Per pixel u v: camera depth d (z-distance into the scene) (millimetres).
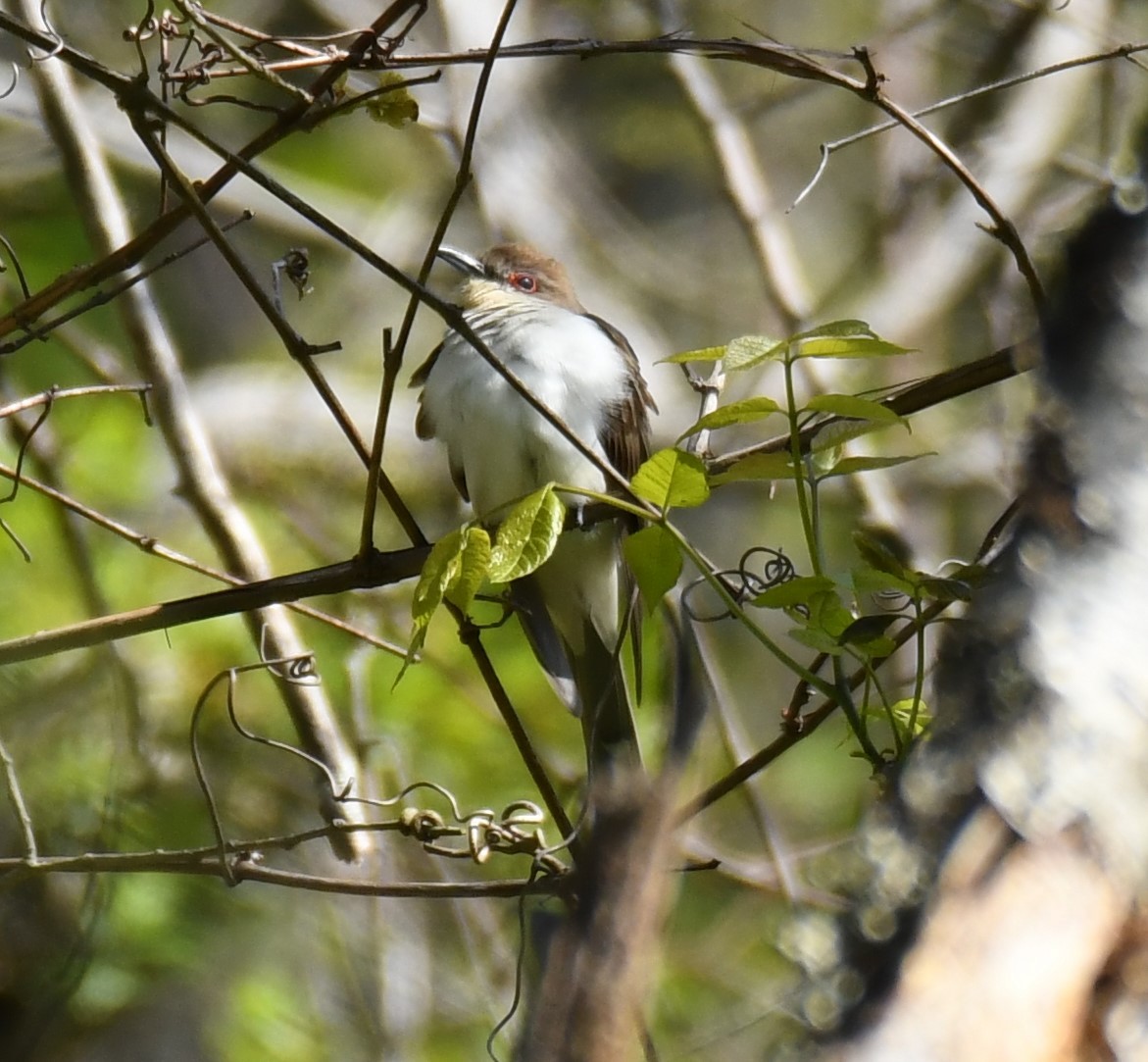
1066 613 3391
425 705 11836
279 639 7867
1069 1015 3189
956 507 15039
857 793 13258
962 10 16484
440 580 5676
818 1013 3236
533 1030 3078
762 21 17766
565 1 17422
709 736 9828
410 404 16547
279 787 11742
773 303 12578
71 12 15672
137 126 5934
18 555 11797
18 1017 9531
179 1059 11102
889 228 15078
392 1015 10562
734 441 15125
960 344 15656
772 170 18375
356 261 17156
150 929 10836
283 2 17172
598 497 5777
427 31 15352
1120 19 15227
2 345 6543
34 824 10750
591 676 9711
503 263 10930
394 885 6406
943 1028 3160
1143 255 3570
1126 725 3316
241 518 8172
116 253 6578
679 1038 9406
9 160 14602
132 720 10273
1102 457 3469
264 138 6340
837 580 5742
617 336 10227
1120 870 3262
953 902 3252
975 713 3414
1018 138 15180
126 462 12602
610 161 19109
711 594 14273
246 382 16328
